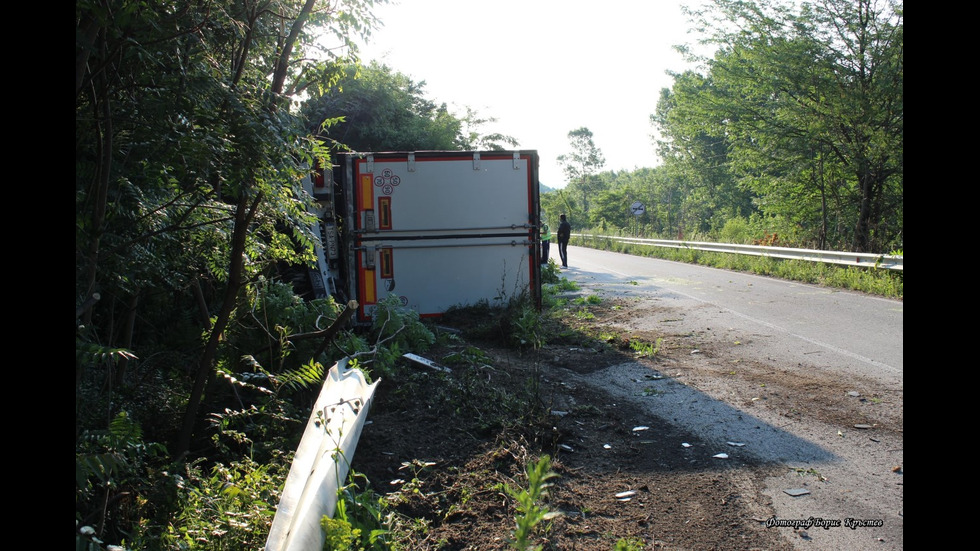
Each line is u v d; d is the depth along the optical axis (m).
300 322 7.35
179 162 4.22
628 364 8.80
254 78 5.04
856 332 10.47
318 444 4.43
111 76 4.01
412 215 10.90
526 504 3.16
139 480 4.01
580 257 31.67
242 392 6.25
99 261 4.07
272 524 3.46
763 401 7.05
